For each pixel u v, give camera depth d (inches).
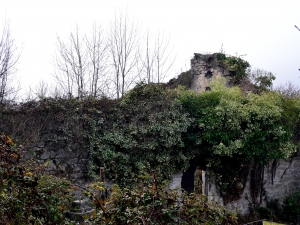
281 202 472.4
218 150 401.1
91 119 363.3
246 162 443.8
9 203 132.3
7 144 138.3
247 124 415.5
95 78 635.5
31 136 327.0
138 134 379.9
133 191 157.4
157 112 393.4
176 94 419.2
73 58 629.6
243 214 445.4
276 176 472.1
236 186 439.5
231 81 523.8
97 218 148.6
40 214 141.9
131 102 387.5
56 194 155.4
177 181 413.1
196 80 577.9
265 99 439.2
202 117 412.2
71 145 354.3
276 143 427.2
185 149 414.6
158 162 389.4
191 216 150.9
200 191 537.6
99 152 361.4
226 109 408.5
